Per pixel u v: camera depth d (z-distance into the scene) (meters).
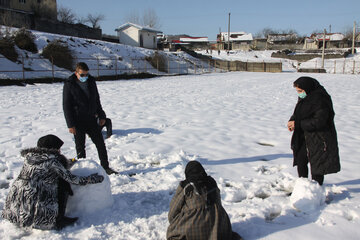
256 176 5.28
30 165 3.38
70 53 27.83
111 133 7.79
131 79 28.62
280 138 7.81
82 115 4.97
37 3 37.62
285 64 59.97
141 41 49.66
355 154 6.45
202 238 2.97
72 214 3.70
